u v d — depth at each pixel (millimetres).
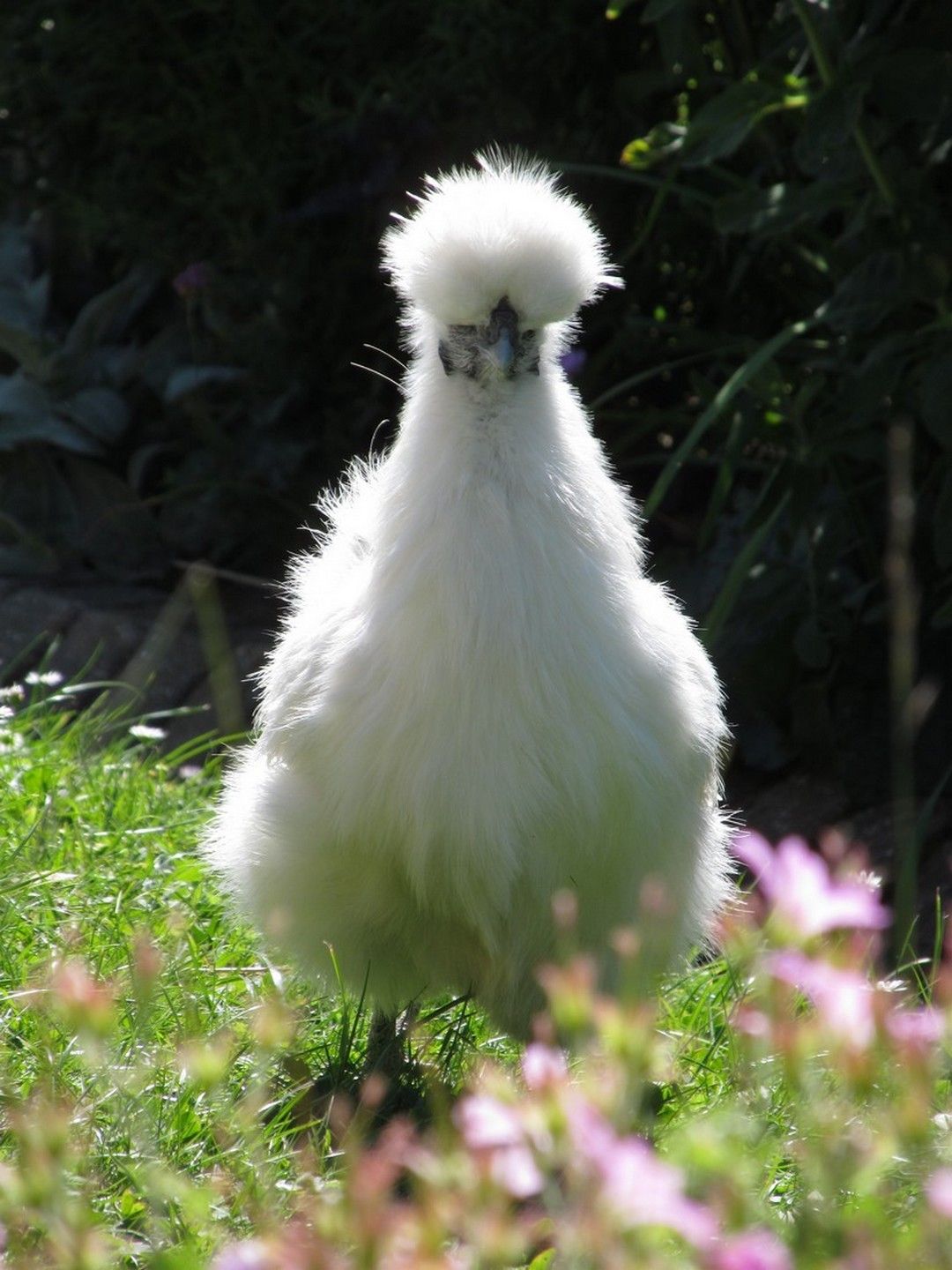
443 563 6590
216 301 15945
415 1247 3670
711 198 13078
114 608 14797
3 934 7379
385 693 6637
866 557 12578
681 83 13891
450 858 6633
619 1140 3717
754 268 14938
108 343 16656
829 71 10914
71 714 12727
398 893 6934
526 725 6531
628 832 6777
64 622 14570
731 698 12609
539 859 6645
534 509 6684
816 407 12664
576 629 6637
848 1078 3955
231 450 15922
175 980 7043
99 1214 5191
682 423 15188
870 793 12047
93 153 16266
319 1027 7484
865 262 11320
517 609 6539
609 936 6969
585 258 7133
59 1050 6285
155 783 10133
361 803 6695
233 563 16297
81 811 9219
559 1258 4785
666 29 13133
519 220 6934
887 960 10109
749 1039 4293
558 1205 3779
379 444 16203
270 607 15344
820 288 13805
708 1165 4012
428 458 6750
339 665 6840
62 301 17219
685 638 7477
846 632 12055
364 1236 3602
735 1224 3850
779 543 12336
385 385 16234
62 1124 3994
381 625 6711
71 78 15516
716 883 7723
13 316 16047
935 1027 4125
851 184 11391
